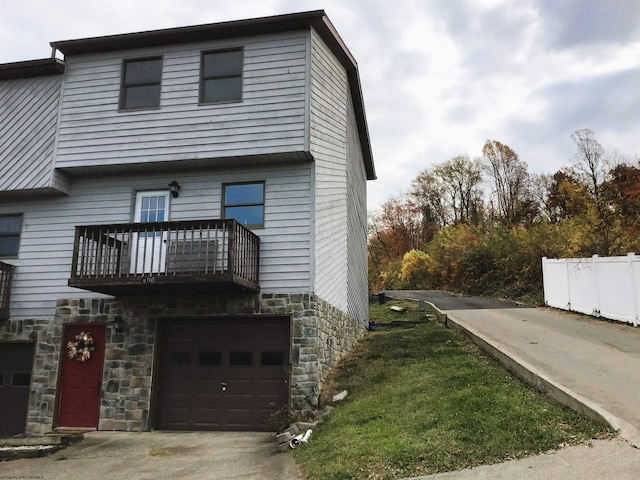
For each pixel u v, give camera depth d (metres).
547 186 45.69
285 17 11.23
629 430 5.93
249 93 11.39
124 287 10.29
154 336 11.06
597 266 15.73
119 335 11.23
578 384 7.81
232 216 11.47
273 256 11.01
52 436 9.59
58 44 11.98
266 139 11.07
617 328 13.55
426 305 22.36
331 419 8.50
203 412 10.66
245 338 10.87
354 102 15.18
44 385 11.38
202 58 11.83
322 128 11.87
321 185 11.63
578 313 16.73
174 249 11.03
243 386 10.63
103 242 10.52
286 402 10.37
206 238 10.73
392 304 24.48
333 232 12.38
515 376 8.74
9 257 12.29
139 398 10.79
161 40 11.90
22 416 11.43
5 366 11.84
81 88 12.17
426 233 52.72
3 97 12.52
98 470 7.64
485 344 10.93
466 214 51.81
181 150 11.37
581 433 6.05
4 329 11.93
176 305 11.14
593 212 23.45
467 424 6.46
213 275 9.58
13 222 12.57
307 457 6.84
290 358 10.35
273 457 7.63
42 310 11.87
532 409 6.84
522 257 24.83
